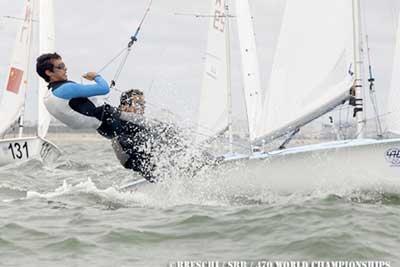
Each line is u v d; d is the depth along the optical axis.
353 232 27.83
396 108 37.44
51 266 24.88
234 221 30.28
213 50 65.19
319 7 38.44
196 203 35.78
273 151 36.91
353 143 35.84
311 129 39.25
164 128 34.38
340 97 38.00
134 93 33.72
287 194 36.16
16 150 77.56
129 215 32.81
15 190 46.41
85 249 26.98
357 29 37.97
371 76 38.28
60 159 93.06
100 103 32.88
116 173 64.06
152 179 35.31
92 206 35.94
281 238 27.55
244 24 58.97
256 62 58.78
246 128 57.75
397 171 35.38
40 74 32.22
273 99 39.38
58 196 39.25
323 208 32.03
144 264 24.98
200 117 65.50
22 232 29.62
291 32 39.06
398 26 37.72
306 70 38.72
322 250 25.86
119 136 33.44
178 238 28.38
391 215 31.00
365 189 35.62
